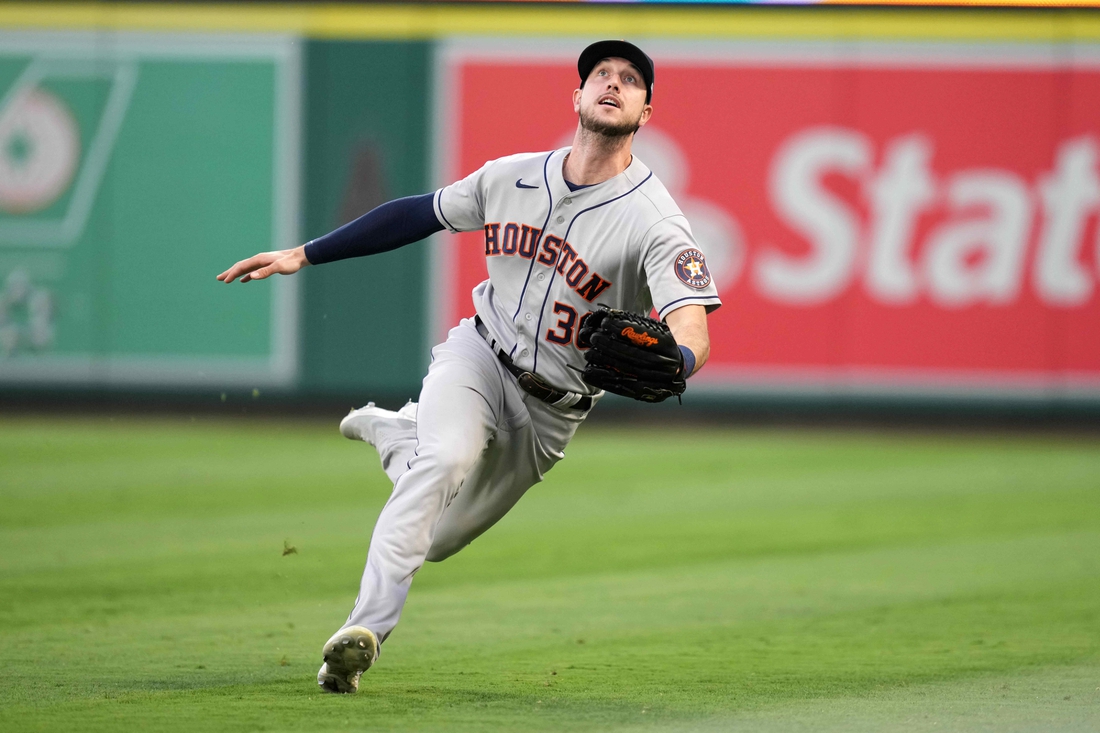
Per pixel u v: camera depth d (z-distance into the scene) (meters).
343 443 42.69
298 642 17.39
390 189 48.00
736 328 47.34
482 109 47.59
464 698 13.84
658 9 46.81
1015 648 17.36
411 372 48.00
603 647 17.36
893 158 46.50
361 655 13.38
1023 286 46.31
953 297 46.53
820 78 46.56
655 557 25.59
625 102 13.93
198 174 48.12
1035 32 45.59
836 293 46.88
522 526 29.33
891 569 24.41
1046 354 46.25
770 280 47.16
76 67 48.16
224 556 24.88
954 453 42.41
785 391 47.31
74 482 34.22
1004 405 46.50
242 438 43.50
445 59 47.53
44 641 17.30
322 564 24.17
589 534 28.28
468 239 47.56
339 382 48.22
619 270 14.19
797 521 30.12
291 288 48.19
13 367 48.56
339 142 47.97
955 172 46.25
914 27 46.03
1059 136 45.81
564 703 13.64
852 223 46.75
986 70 45.94
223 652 16.61
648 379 12.72
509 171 14.73
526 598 21.44
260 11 47.78
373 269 47.91
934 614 20.11
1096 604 20.97
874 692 14.43
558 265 14.35
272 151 48.06
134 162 48.16
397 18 47.53
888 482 36.25
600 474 37.41
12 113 48.31
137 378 48.53
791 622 19.38
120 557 24.59
